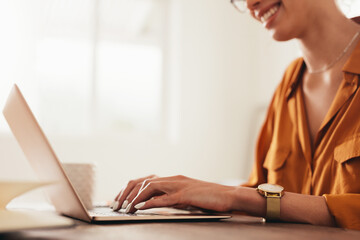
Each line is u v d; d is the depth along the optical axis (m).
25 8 3.08
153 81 3.49
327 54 1.07
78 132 3.24
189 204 0.69
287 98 1.19
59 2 3.19
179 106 3.42
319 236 0.48
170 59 3.53
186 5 3.48
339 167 0.91
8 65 3.02
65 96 3.21
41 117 3.14
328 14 1.05
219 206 0.69
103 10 3.34
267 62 3.47
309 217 0.69
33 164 0.64
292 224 0.64
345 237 0.48
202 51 3.50
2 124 2.95
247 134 3.56
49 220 0.38
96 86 3.30
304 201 0.71
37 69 3.12
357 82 0.94
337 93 0.98
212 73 3.52
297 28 1.06
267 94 3.44
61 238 0.39
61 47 3.21
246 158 3.54
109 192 3.16
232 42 3.58
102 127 3.31
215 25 3.54
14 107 0.57
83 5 3.27
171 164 3.35
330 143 0.95
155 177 0.80
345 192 0.88
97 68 3.30
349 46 1.04
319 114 1.08
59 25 3.20
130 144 3.25
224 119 3.52
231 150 3.52
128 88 3.42
